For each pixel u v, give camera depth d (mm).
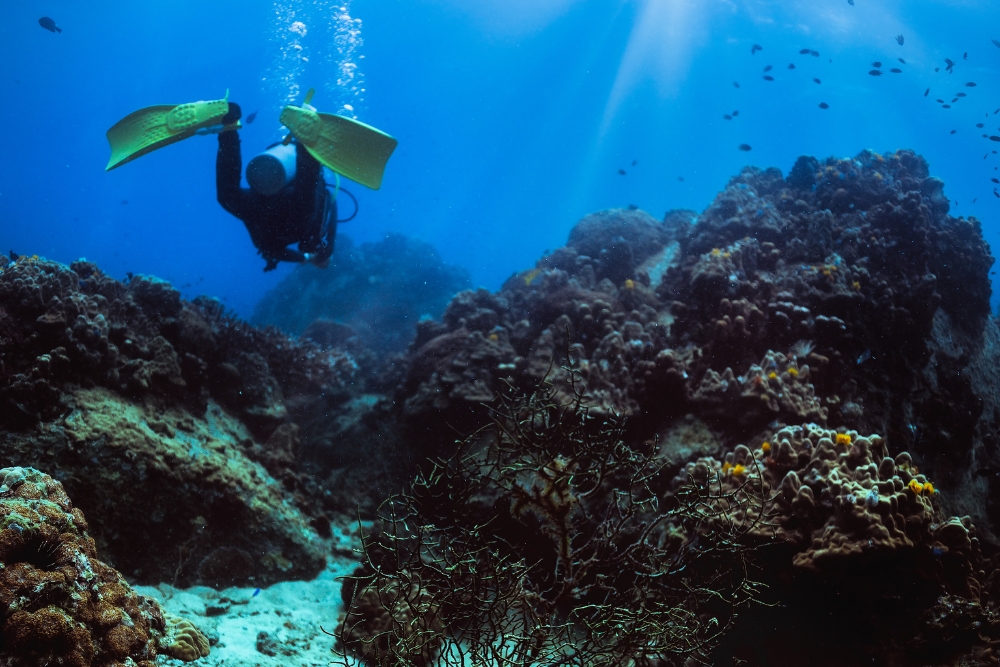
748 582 3510
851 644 3803
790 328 6902
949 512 6652
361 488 7457
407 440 7441
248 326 8312
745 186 10500
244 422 7211
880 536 3650
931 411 7340
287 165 4363
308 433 8062
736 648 3992
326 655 4391
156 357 6129
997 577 4648
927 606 3709
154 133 4004
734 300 7094
